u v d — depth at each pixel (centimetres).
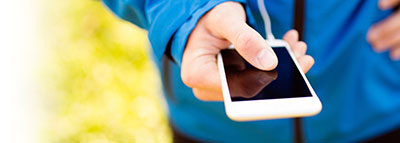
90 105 230
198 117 137
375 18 128
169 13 95
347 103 134
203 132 140
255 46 89
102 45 258
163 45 97
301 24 114
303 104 83
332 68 126
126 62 247
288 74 91
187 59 97
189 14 94
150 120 221
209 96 104
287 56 100
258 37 90
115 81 238
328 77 128
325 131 138
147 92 232
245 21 98
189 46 97
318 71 125
